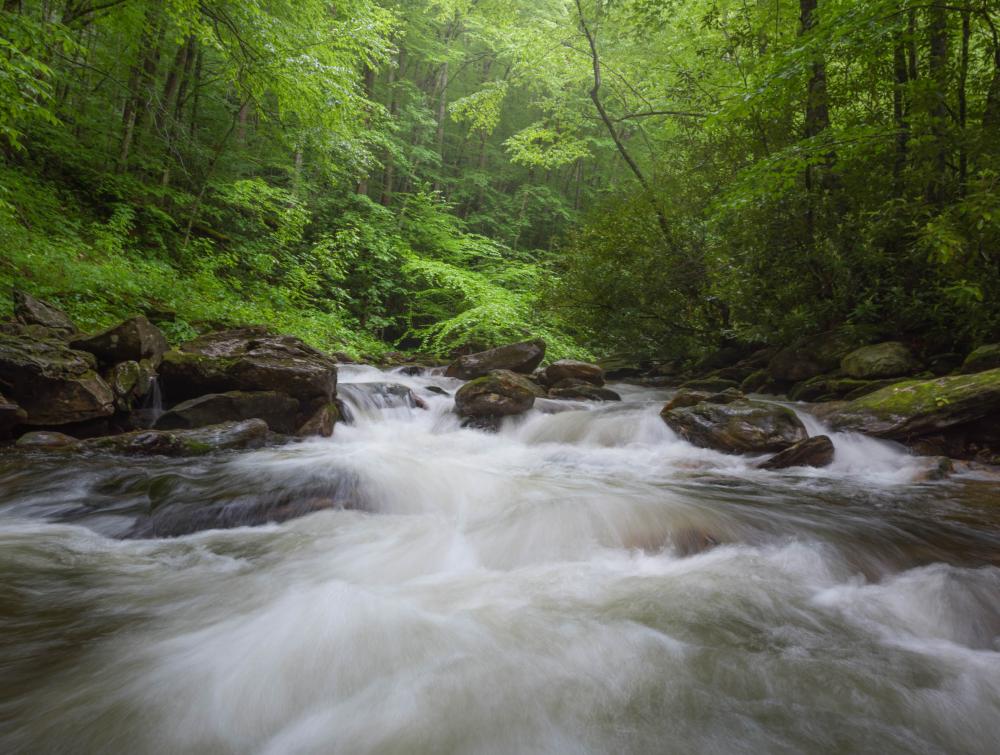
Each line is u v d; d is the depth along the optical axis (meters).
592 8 15.07
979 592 3.19
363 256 19.38
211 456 5.76
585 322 12.84
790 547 3.82
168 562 3.53
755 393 10.12
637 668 2.45
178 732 2.01
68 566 3.40
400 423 8.45
